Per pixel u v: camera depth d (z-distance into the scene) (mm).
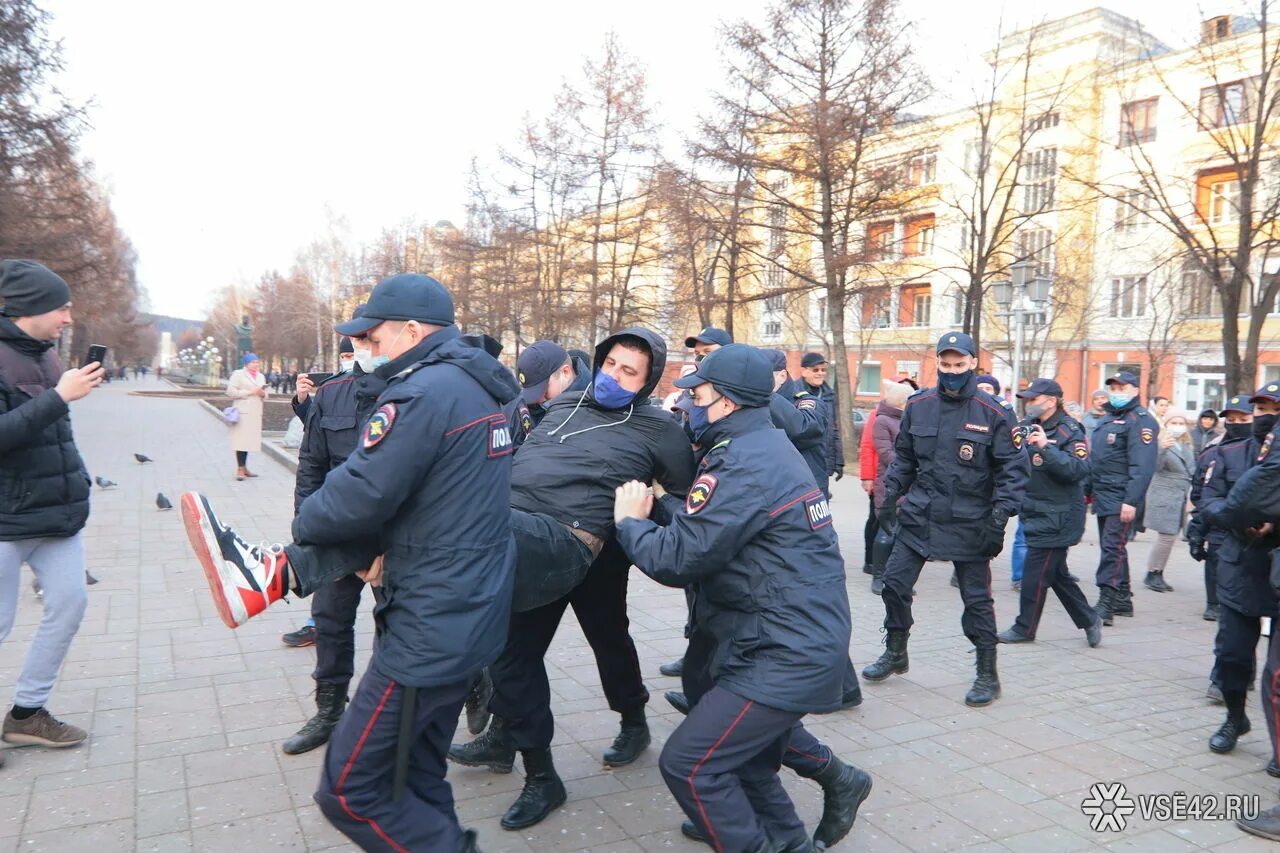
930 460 4844
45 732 3785
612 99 24125
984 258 19484
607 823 3363
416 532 2396
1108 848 3275
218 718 4207
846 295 20422
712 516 2674
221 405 32969
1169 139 24328
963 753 4113
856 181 19703
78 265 21266
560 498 3104
